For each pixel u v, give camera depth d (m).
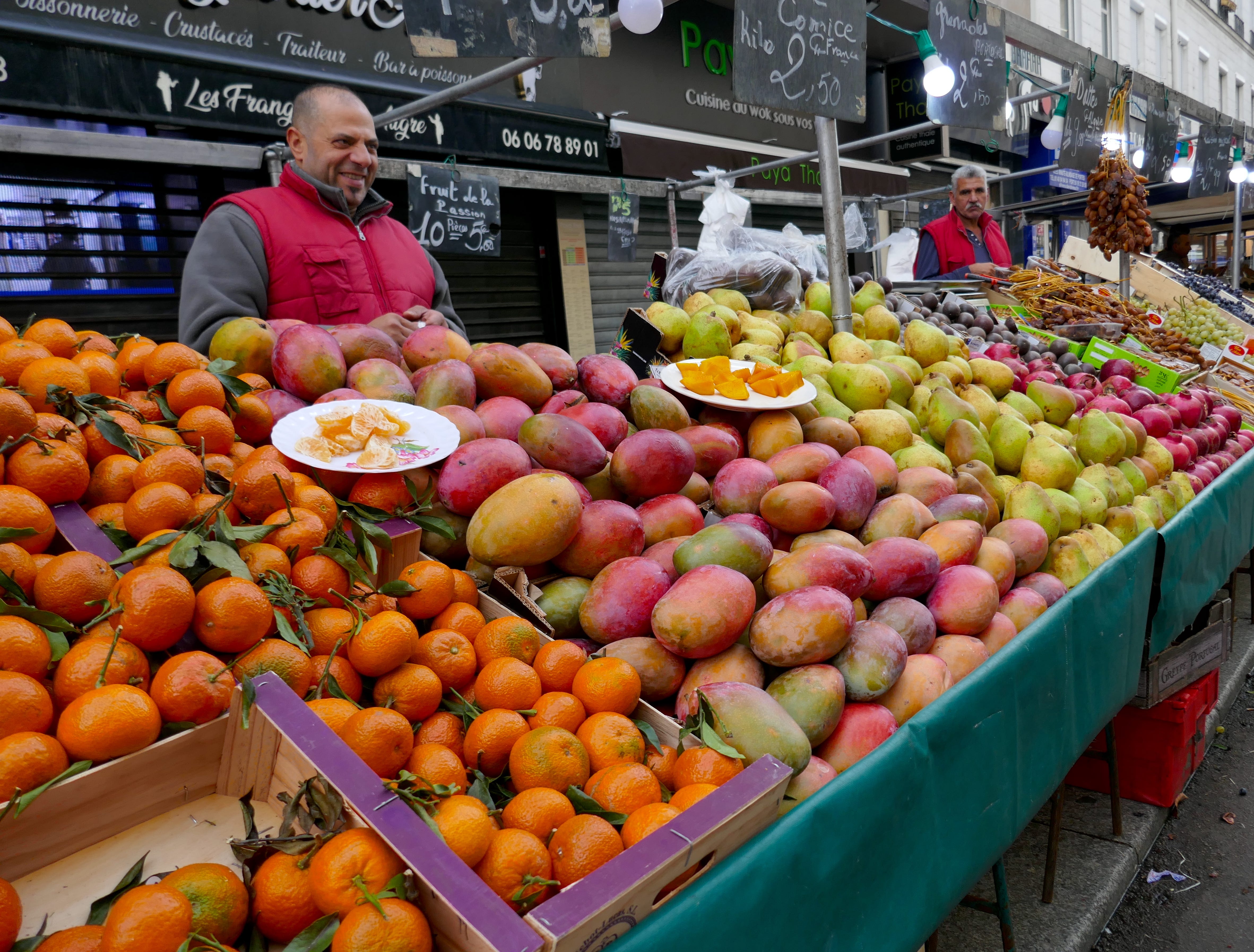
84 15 4.07
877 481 2.19
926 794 1.50
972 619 1.90
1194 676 3.21
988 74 4.16
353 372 1.92
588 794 1.25
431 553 1.72
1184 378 4.63
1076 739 2.13
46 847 0.97
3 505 1.19
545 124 6.08
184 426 1.51
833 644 1.53
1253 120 25.23
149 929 0.83
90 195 4.45
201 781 1.09
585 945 0.91
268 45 4.83
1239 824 3.16
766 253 3.65
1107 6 15.97
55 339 1.62
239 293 2.74
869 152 10.05
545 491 1.59
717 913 1.04
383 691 1.30
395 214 5.78
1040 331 5.21
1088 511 2.71
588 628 1.61
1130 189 6.16
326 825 0.99
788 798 1.36
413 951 0.87
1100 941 2.58
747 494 1.97
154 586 1.11
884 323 3.43
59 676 1.07
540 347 2.26
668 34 7.56
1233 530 3.57
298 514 1.43
